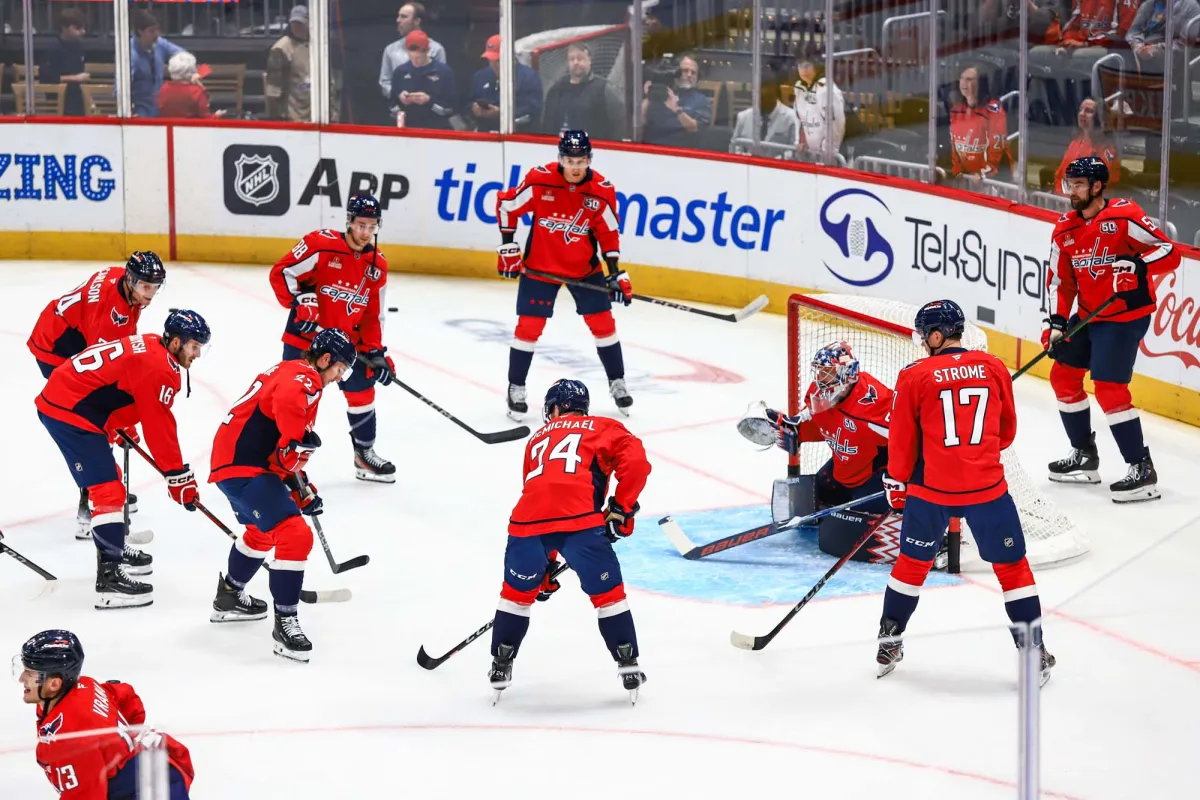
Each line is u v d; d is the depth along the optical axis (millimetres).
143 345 9570
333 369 9414
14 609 9859
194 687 8773
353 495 12266
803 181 17812
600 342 14289
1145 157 14555
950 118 16406
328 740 8109
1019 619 8766
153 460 10461
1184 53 13930
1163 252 11711
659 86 19016
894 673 8961
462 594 10227
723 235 18625
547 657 9234
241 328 17438
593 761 7863
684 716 8406
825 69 17594
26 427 13773
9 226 20656
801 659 9164
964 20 16047
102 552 9883
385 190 20375
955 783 7613
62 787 6383
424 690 8758
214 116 20703
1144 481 12062
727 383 15531
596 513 8438
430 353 16578
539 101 19781
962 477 8586
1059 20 15078
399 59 20156
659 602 10062
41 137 20453
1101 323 12000
